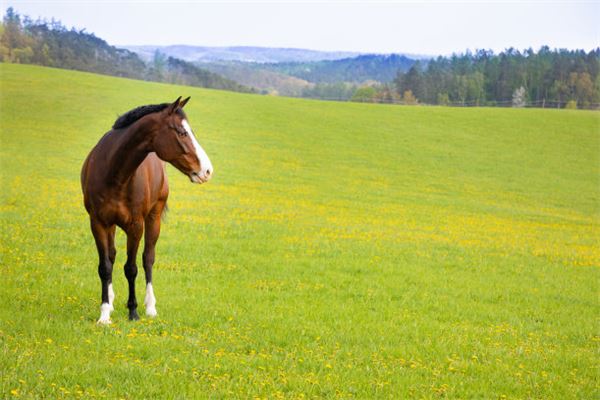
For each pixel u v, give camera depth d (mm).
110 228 9594
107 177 9055
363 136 56906
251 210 26109
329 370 8125
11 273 12516
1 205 21781
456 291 14648
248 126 55938
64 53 147000
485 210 34594
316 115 64500
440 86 160750
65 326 8922
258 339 9266
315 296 12953
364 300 13102
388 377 8047
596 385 8578
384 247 20016
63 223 18859
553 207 38625
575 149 57594
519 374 8648
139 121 8961
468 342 10156
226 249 17266
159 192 10180
